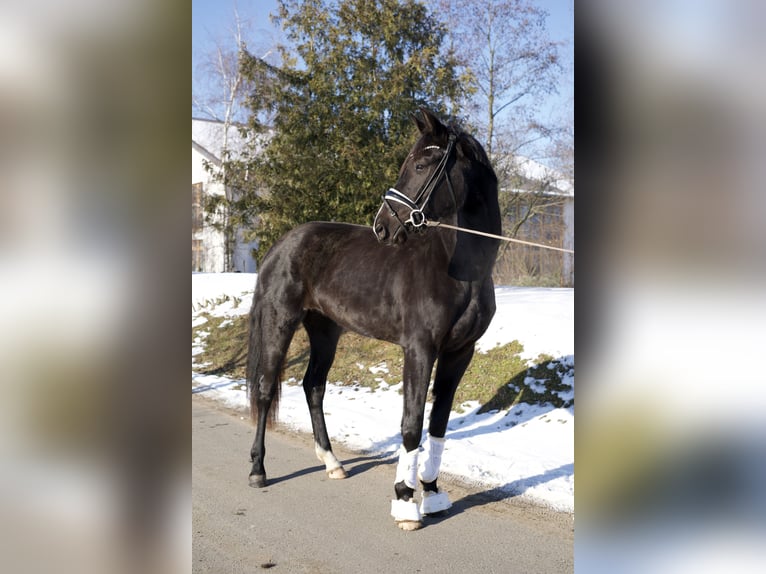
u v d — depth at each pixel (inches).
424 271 151.3
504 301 327.6
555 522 145.6
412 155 144.6
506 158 657.0
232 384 319.3
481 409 237.5
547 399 227.9
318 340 197.3
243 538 138.6
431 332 148.3
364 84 407.8
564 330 265.4
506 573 120.4
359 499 165.0
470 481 175.2
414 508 145.1
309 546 134.3
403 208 142.1
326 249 183.0
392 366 299.0
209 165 498.6
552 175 692.7
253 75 433.4
